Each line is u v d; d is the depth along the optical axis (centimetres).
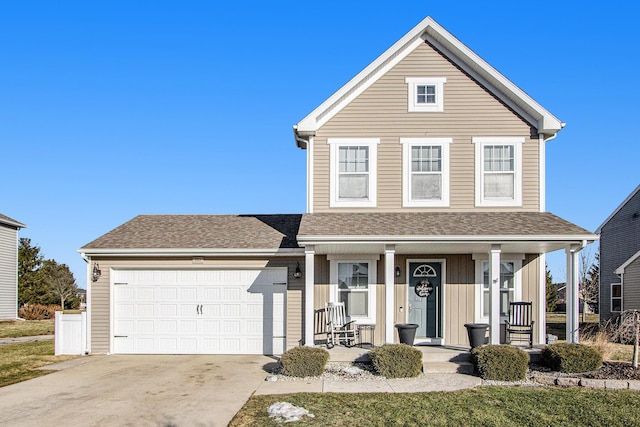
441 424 923
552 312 4809
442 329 1644
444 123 1669
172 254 1703
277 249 1681
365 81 1678
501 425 918
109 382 1290
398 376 1311
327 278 1669
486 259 1655
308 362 1321
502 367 1281
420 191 1661
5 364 1558
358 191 1661
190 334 1719
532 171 1659
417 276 1675
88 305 1727
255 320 1711
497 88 1673
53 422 966
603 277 3139
